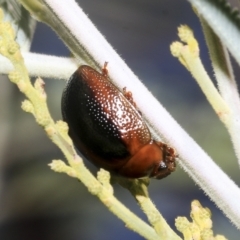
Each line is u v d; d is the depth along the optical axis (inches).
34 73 2.2
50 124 2.0
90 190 2.0
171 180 5.3
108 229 5.3
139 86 2.1
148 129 2.1
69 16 2.1
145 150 2.1
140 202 2.0
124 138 2.1
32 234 5.3
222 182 2.1
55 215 5.4
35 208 5.4
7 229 5.3
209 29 2.1
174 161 2.1
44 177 5.5
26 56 2.2
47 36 5.3
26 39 2.3
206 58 4.6
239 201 2.1
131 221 2.0
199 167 2.1
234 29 1.9
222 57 2.1
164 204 5.2
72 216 5.4
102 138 2.1
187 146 2.1
